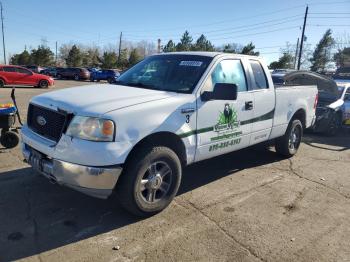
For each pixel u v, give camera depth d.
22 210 4.16
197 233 3.85
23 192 4.63
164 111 4.06
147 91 4.43
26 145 4.27
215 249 3.56
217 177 5.65
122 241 3.62
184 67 4.84
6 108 6.34
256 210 4.50
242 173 5.91
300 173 6.09
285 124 6.38
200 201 4.68
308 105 7.07
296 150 7.04
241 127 5.20
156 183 4.09
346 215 4.51
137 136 3.77
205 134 4.59
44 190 4.72
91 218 4.05
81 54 76.06
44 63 72.12
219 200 4.75
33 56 71.62
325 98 10.08
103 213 4.19
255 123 5.50
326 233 4.02
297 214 4.46
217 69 4.83
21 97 16.22
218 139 4.81
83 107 3.73
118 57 73.38
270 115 5.85
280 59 58.12
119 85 4.88
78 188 3.66
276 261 3.42
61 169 3.66
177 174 4.28
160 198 4.21
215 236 3.81
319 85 9.62
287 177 5.84
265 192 5.12
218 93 4.29
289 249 3.64
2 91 19.83
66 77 42.78
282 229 4.05
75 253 3.37
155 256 3.39
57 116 3.87
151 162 3.96
